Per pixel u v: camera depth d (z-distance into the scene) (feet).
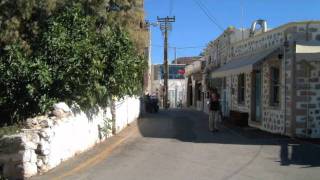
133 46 67.82
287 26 66.28
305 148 54.60
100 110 57.72
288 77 65.98
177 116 110.52
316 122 64.59
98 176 38.27
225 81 105.50
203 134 69.72
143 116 109.70
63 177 37.55
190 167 42.45
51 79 47.88
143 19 89.71
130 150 52.49
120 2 76.33
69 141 45.37
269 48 74.23
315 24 64.59
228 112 101.04
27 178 36.55
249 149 53.83
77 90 49.83
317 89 64.49
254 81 82.94
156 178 37.65
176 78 261.85
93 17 62.59
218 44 118.93
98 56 52.29
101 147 53.52
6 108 48.01
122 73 60.75
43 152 38.58
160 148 54.29
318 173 39.91
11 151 36.35
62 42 49.93
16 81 47.62
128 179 37.24
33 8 55.98
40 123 40.24
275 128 70.90
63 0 57.31
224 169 41.63
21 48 50.26
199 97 158.51
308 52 62.85
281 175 39.09
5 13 54.13
